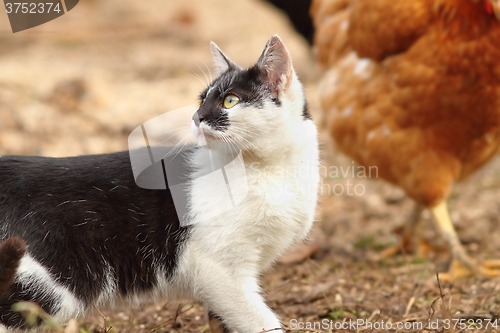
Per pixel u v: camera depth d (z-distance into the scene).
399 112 6.21
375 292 5.75
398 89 6.15
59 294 4.12
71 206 4.21
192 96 11.59
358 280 6.21
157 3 22.66
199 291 4.32
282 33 19.38
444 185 6.40
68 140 9.19
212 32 18.95
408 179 6.41
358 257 7.06
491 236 7.56
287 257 6.75
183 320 5.14
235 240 4.22
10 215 4.12
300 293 5.79
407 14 5.96
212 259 4.25
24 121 9.34
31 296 4.04
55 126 9.54
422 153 6.29
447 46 5.86
